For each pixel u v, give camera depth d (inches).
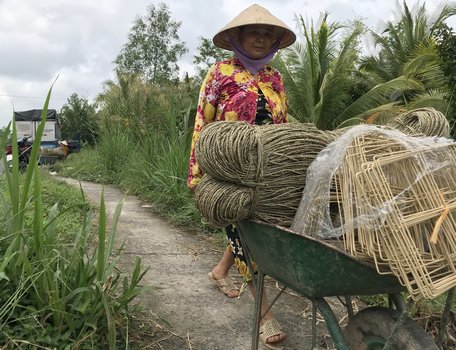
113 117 455.8
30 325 97.6
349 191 78.2
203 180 95.1
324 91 515.2
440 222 73.7
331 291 80.8
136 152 386.9
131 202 292.4
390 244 72.9
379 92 512.1
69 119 1165.1
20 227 109.0
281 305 145.0
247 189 89.7
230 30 122.0
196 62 1035.3
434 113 93.5
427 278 71.9
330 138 96.4
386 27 738.8
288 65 550.6
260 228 87.0
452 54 404.5
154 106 425.7
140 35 1563.7
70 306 103.8
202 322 128.3
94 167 466.6
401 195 75.1
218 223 93.4
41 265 105.1
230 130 89.4
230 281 147.0
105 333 105.7
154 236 206.7
